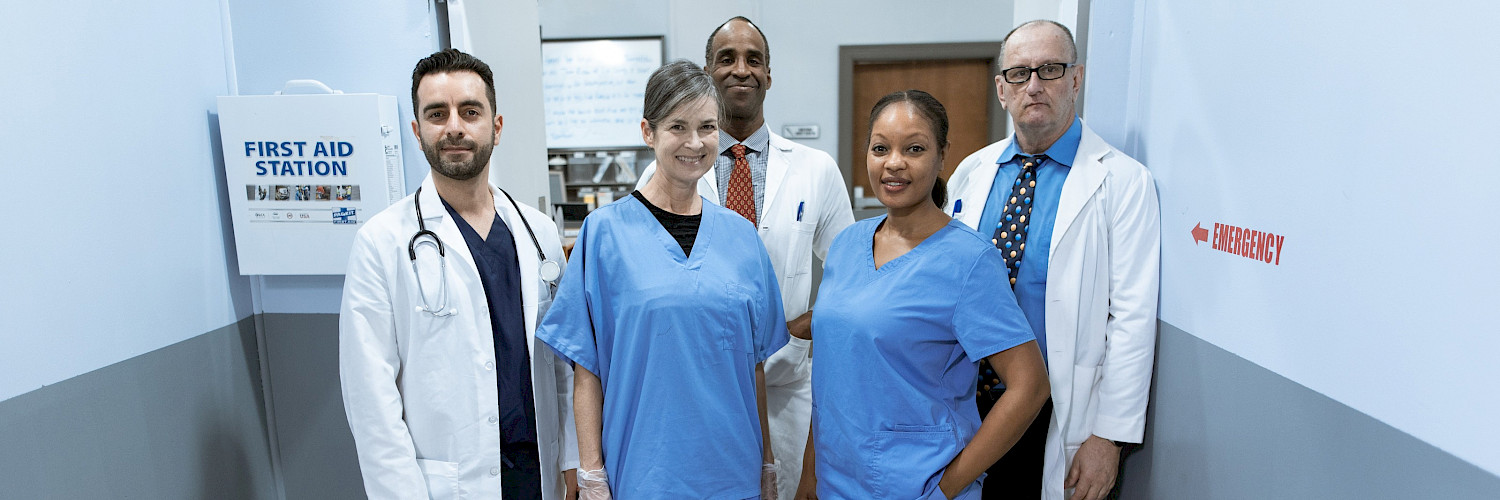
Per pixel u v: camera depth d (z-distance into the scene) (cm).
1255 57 103
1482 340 69
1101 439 130
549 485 125
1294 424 96
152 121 133
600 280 114
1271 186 100
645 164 411
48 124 114
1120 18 141
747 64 150
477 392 117
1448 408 73
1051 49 123
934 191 112
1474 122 70
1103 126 144
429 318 115
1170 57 127
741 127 155
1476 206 70
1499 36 67
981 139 402
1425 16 75
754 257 118
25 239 110
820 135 396
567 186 416
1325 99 89
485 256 121
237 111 142
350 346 113
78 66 119
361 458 113
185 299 140
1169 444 128
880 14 385
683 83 108
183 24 140
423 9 144
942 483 105
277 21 148
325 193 142
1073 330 125
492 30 162
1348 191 86
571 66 402
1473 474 70
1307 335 93
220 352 149
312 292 155
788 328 132
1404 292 78
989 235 135
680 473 110
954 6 383
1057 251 126
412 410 117
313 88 143
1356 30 84
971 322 103
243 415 154
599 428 116
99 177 122
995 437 102
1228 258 110
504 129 170
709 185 152
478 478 117
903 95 106
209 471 146
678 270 111
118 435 126
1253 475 105
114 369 125
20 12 110
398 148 147
